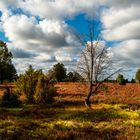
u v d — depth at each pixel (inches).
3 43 3120.1
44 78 1595.7
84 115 1076.5
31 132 750.5
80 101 1633.9
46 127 837.8
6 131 744.3
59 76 3565.5
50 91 1573.6
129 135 716.7
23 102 1601.9
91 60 1405.0
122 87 2829.7
